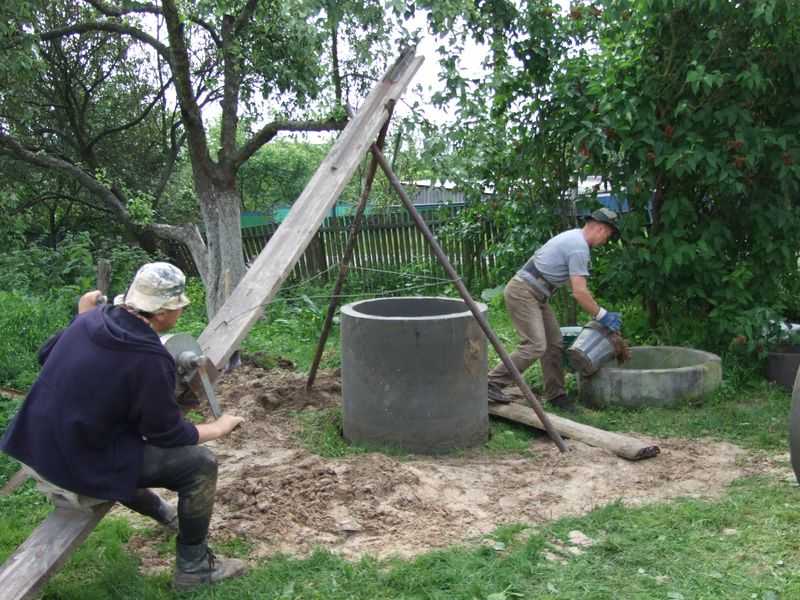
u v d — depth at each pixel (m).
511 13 7.97
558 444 5.33
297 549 3.83
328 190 5.03
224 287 9.23
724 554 3.70
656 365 6.91
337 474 4.55
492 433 5.85
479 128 8.41
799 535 3.87
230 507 4.28
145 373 3.00
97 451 3.05
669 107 6.82
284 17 8.45
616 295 7.63
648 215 7.50
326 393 6.71
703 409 6.15
